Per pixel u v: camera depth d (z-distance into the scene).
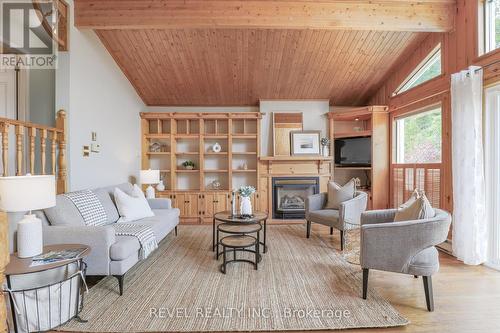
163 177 5.24
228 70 4.31
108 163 3.79
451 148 3.17
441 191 3.36
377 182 4.56
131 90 4.57
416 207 2.12
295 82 4.65
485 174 2.75
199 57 4.02
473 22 2.88
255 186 5.25
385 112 4.56
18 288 1.85
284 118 5.13
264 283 2.37
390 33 3.64
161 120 5.21
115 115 4.00
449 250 3.10
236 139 5.34
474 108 2.67
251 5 3.07
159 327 1.77
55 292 1.74
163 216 3.35
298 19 3.08
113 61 3.94
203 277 2.50
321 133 5.16
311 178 5.02
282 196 5.14
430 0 3.10
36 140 2.97
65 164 2.86
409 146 4.18
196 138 5.20
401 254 1.99
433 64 3.76
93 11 3.04
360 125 5.36
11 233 2.16
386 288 2.28
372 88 4.86
